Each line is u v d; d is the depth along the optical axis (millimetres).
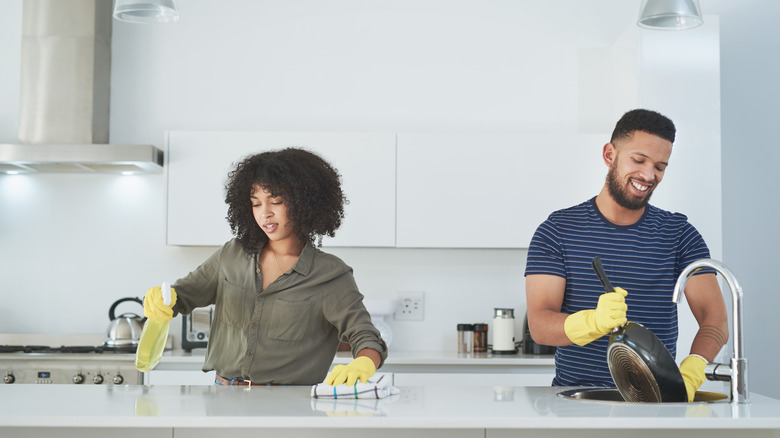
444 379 3260
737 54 3768
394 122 3799
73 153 3398
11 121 3777
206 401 1625
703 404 1611
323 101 3801
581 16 3814
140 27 3795
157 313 1865
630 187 1973
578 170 3465
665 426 1424
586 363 2006
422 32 3826
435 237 3461
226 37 3809
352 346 1939
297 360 1988
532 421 1422
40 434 1527
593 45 3803
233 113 3787
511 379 3248
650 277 2006
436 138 3477
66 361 3172
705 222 3256
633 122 1962
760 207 3734
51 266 3762
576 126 3789
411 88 3811
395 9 3826
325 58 3814
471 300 3758
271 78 3803
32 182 3785
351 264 3754
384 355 1925
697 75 3287
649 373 1627
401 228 3461
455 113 3801
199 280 2070
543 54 3812
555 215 2088
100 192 3785
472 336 3590
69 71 3541
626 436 1560
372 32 3824
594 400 1677
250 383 1990
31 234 3771
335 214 2131
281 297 1977
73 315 3748
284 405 1565
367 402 1626
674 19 2586
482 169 3469
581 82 3799
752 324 3701
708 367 1696
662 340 2021
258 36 3814
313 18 3828
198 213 3447
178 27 3803
